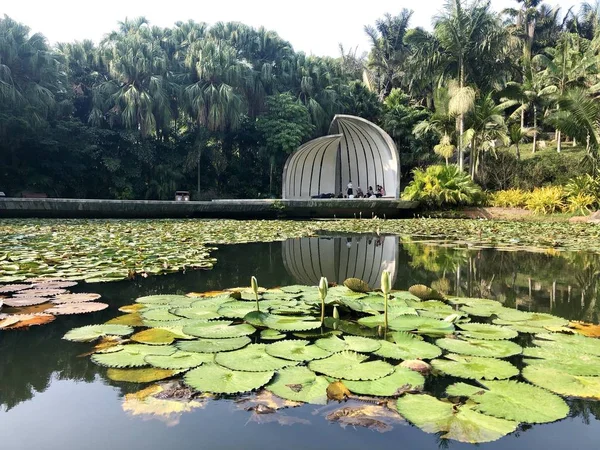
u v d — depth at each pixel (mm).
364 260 5504
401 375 1711
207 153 24656
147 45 21422
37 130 18781
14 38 18031
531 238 8516
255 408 1477
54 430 1329
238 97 22438
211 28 25219
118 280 3902
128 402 1516
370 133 20328
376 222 13422
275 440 1281
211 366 1793
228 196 25797
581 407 1521
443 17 20859
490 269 4777
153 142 23625
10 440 1271
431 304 2914
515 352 1987
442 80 22109
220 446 1238
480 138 20828
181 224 10789
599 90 20797
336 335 2244
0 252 5242
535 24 33844
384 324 2422
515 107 31906
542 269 4781
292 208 15680
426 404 1476
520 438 1328
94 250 5598
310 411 1463
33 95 18234
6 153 19516
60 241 6551
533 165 22953
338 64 30422
